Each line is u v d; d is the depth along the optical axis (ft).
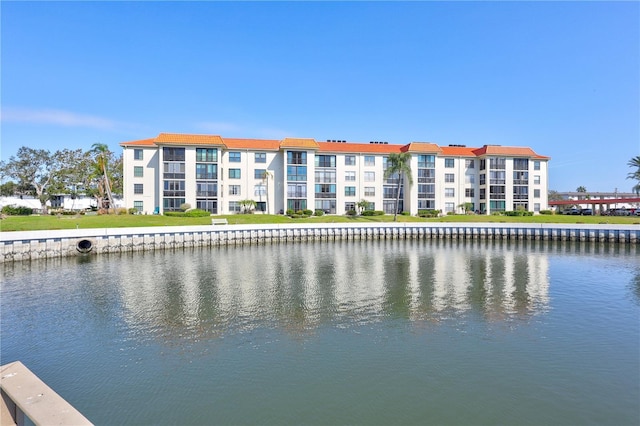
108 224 162.91
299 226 174.09
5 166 272.10
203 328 53.52
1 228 139.64
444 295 72.02
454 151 264.52
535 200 262.67
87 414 33.14
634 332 52.03
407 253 136.36
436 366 41.63
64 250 127.03
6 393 15.39
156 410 33.73
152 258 123.44
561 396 35.76
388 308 63.10
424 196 249.34
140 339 49.62
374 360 43.04
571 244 164.86
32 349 46.75
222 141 225.76
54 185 274.36
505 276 91.97
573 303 66.49
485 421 32.12
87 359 43.80
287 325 54.54
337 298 69.67
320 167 239.50
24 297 71.67
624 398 35.40
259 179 233.76
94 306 64.95
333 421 32.19
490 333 51.39
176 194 210.38
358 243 168.66
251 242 165.48
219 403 34.78
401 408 33.94
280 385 37.76
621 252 139.74
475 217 229.25
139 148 215.72
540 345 47.34
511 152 256.32
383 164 248.32
